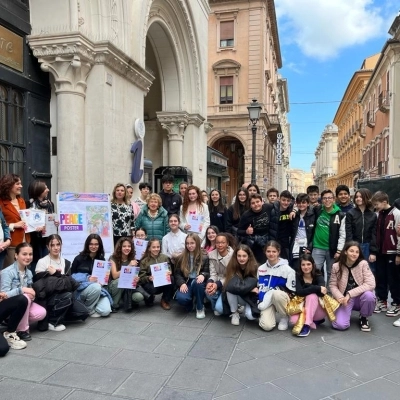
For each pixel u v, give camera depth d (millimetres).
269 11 32125
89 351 4023
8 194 5078
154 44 13148
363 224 5559
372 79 30469
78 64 7094
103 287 5422
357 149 44281
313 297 4730
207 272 5398
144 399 3104
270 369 3668
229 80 29953
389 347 4238
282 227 6047
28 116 7055
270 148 38656
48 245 4914
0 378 3408
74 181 7383
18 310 4129
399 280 5316
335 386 3355
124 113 8469
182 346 4199
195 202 6512
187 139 14602
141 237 5984
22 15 6984
